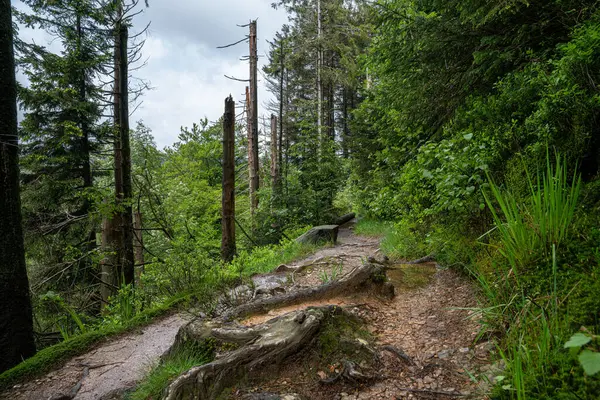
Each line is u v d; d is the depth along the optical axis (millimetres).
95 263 8359
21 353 4797
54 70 9125
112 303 6871
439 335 2582
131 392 3170
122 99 8609
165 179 17312
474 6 3760
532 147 3379
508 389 1610
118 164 9672
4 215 4762
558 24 3697
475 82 4660
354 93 28984
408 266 4535
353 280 3662
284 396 2086
